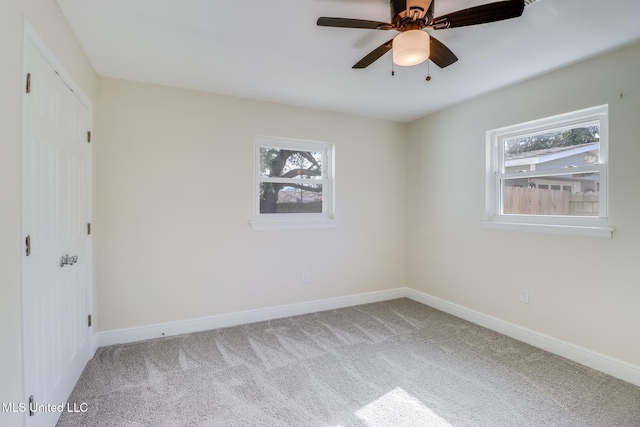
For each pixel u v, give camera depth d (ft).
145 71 8.19
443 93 9.76
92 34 6.41
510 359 7.86
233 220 10.07
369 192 12.48
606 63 7.16
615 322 7.07
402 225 13.25
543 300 8.44
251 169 10.31
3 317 3.69
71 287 6.34
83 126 7.23
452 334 9.39
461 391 6.51
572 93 7.75
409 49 5.09
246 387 6.61
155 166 9.03
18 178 4.05
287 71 8.20
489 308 9.86
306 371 7.26
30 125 4.42
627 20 5.85
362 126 12.27
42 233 4.85
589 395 6.36
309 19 5.93
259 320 10.46
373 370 7.32
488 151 9.96
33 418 4.50
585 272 7.59
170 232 9.23
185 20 5.96
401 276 13.26
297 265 11.14
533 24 5.99
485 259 9.99
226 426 5.45
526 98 8.76
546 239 8.39
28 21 4.31
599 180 7.54
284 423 5.53
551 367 7.46
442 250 11.57
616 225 7.06
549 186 8.55
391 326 10.01
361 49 7.06
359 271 12.34
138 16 5.82
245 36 6.52
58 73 5.56
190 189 9.46
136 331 8.84
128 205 8.73
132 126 8.76
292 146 11.32
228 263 10.01
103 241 8.48
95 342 8.18
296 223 11.04
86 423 5.47
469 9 4.67
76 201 6.68
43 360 4.88
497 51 7.06
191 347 8.45
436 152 11.78
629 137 6.84
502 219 9.71
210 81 8.86
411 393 6.43
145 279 8.95
